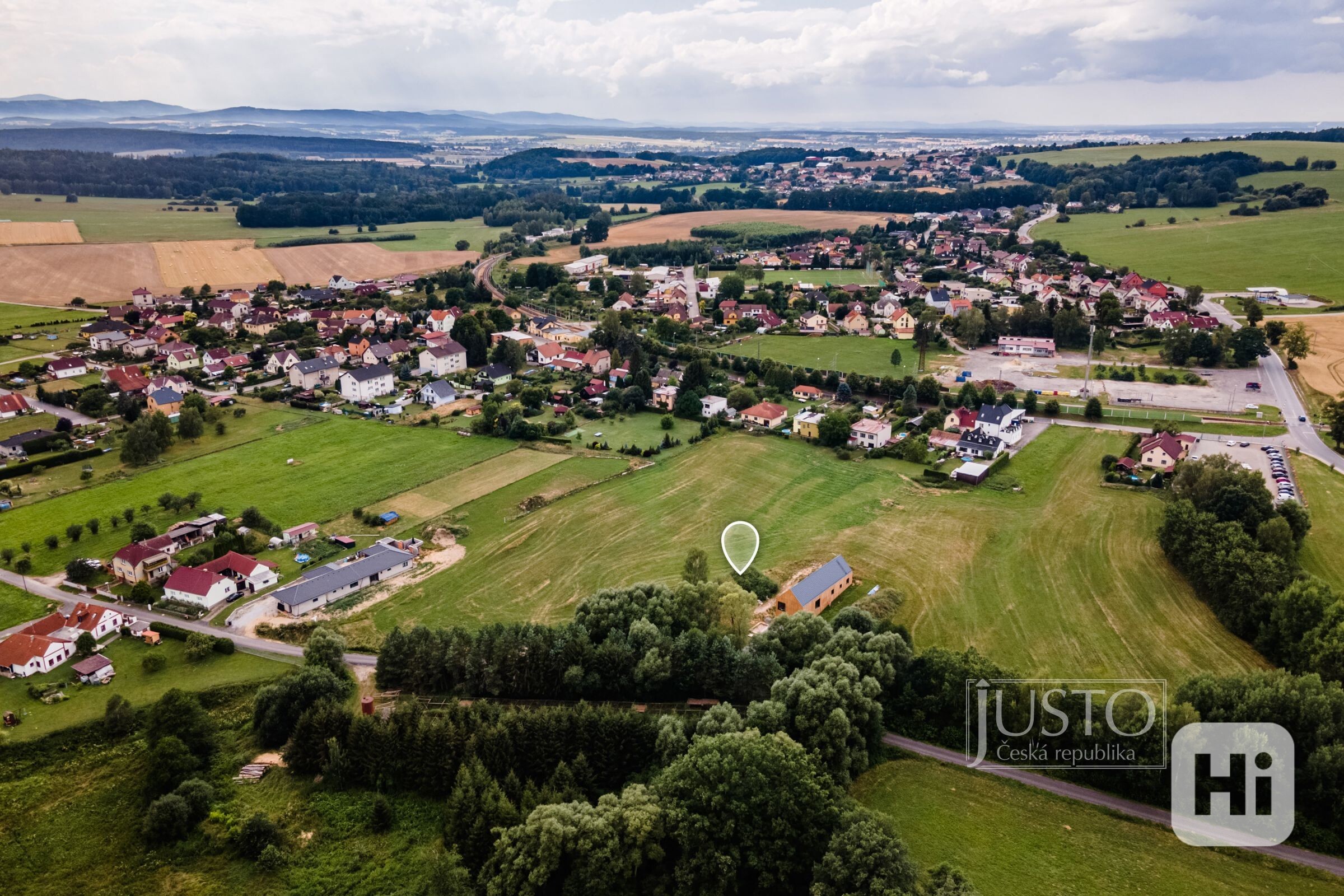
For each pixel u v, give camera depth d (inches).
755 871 2773.1
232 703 3673.7
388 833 3034.0
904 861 2549.2
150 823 2974.9
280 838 2984.7
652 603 3976.4
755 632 4079.7
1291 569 4291.3
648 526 5354.3
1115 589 4537.4
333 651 3804.1
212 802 3122.5
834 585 4414.4
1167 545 4793.3
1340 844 2851.9
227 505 5511.8
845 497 5797.2
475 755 3134.8
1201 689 3275.1
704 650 3673.7
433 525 5300.2
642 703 3649.1
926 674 3570.4
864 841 2583.7
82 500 5575.8
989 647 4033.0
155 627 4156.0
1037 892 2694.4
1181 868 2785.4
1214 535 4547.2
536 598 4515.3
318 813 3117.6
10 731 3430.1
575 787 3080.7
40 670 3809.1
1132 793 3115.2
